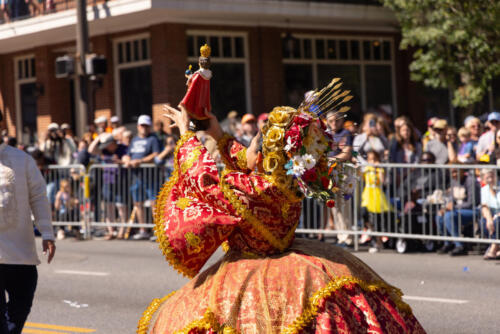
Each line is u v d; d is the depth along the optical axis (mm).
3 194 5656
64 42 23484
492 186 11508
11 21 22891
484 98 23281
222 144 4410
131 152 14805
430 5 19000
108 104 21969
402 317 4066
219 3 19438
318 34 22578
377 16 21641
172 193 4211
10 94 25469
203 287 4082
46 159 15953
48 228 5922
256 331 3828
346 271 4020
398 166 12359
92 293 9352
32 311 8414
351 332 3787
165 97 20391
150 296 9094
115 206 15031
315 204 13234
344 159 4227
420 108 23734
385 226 12477
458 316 7789
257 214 4035
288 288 3893
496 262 11188
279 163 4016
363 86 23297
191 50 20891
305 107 4113
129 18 20219
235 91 21406
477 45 18234
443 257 11789
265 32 21688
